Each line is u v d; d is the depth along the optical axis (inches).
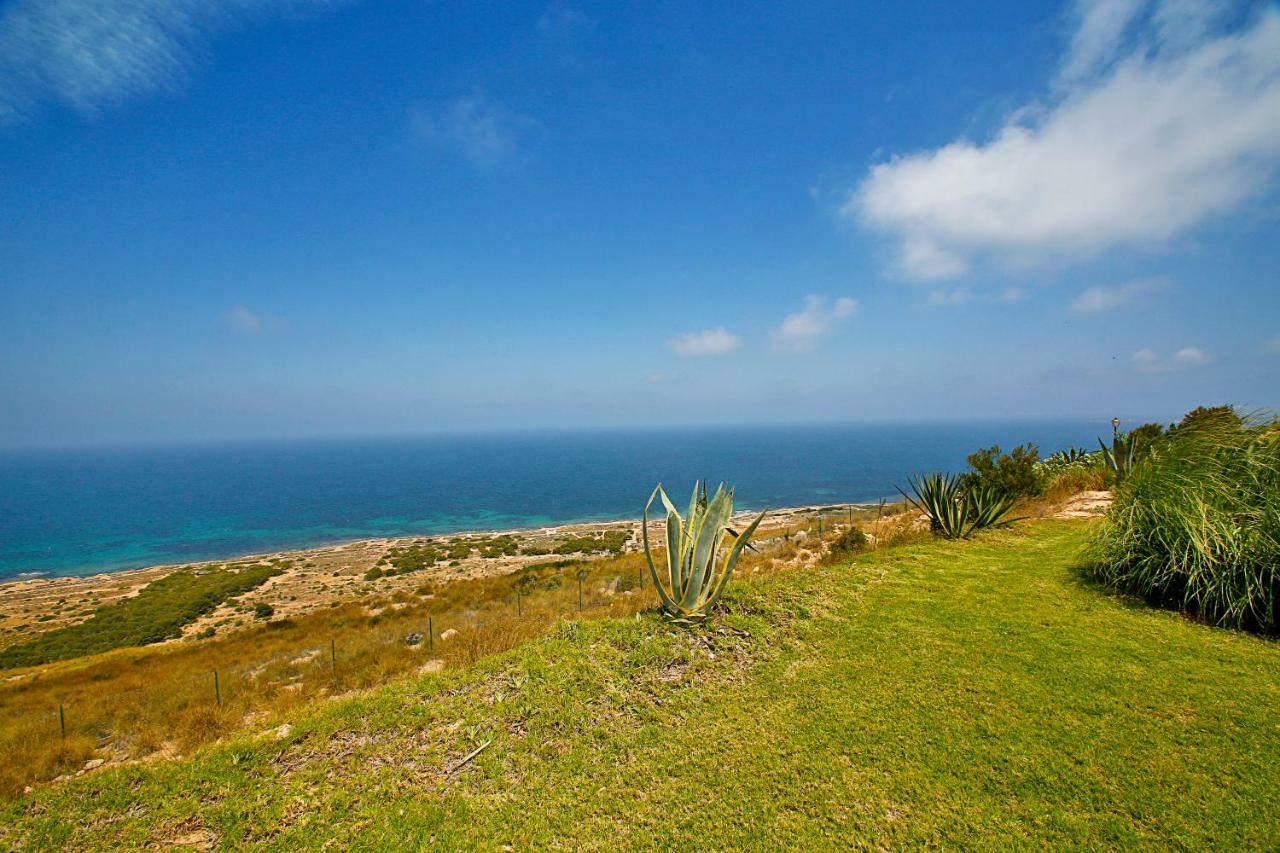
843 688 209.3
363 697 226.1
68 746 292.7
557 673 226.2
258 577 1349.7
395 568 1368.1
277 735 202.1
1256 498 257.0
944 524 459.8
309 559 1627.7
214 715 320.5
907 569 352.8
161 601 1145.4
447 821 153.1
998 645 234.2
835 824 143.0
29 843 147.9
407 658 405.1
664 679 225.0
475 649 360.5
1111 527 313.0
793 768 166.2
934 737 174.6
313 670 419.2
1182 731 167.8
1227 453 282.0
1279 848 123.9
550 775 170.9
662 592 277.1
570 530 2042.3
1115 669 206.8
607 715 201.0
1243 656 212.8
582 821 151.3
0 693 524.1
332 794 164.6
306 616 833.5
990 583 317.4
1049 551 384.5
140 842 148.3
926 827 139.5
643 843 141.7
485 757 179.8
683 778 165.9
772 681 219.9
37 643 896.3
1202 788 143.9
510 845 144.6
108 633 929.5
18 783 259.8
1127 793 144.0
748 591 309.7
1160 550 277.9
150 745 295.6
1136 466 329.7
